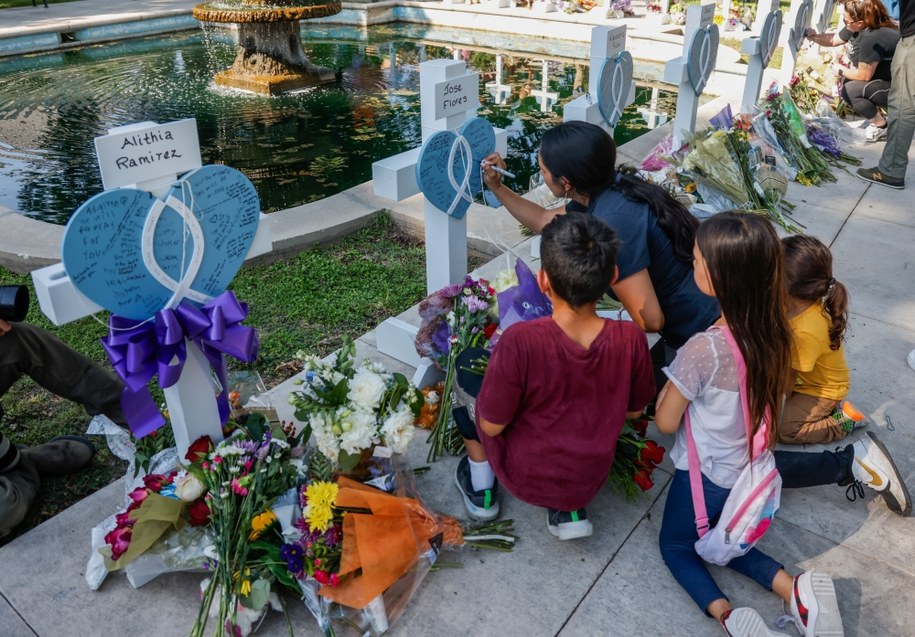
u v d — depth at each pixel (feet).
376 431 7.46
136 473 8.21
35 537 7.93
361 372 7.72
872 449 7.98
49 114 26.71
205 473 7.02
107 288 6.57
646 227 7.76
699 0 41.11
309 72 31.09
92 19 40.16
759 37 19.69
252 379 9.71
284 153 22.15
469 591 7.39
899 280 13.75
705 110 24.04
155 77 32.65
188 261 7.04
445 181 9.71
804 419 9.09
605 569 7.66
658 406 7.20
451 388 8.98
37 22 39.34
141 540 6.75
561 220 6.18
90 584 7.34
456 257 10.57
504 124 25.30
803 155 18.74
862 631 6.99
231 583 6.63
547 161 7.99
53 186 19.74
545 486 7.03
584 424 6.67
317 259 14.39
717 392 6.72
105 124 25.38
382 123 25.35
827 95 23.08
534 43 39.47
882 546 7.99
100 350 11.71
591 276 5.88
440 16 43.42
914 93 16.97
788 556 7.85
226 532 6.75
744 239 6.27
